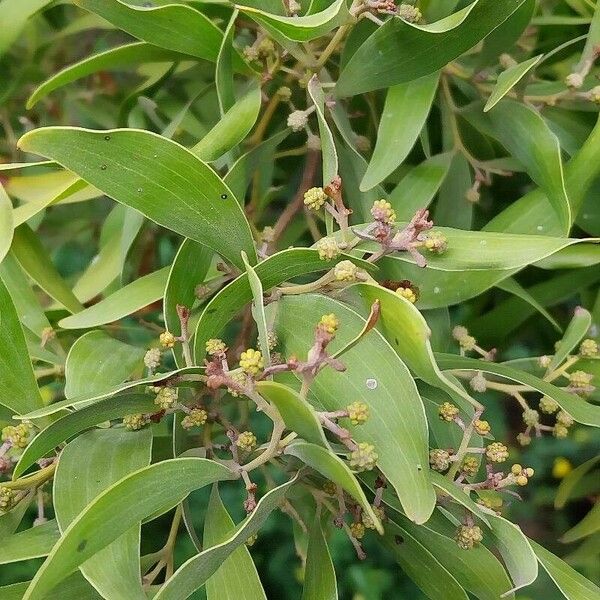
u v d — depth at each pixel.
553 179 0.35
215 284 0.35
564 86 0.39
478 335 0.42
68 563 0.28
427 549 0.33
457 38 0.34
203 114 0.44
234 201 0.32
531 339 0.47
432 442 0.36
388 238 0.31
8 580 0.74
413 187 0.38
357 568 0.81
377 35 0.34
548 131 0.35
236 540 0.29
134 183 0.31
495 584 0.33
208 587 0.31
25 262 0.37
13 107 0.50
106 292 0.41
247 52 0.36
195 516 0.74
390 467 0.30
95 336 0.34
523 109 0.36
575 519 0.78
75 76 0.37
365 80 0.35
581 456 0.80
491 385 0.37
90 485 0.31
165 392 0.31
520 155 0.37
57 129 0.30
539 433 0.36
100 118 0.49
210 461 0.30
